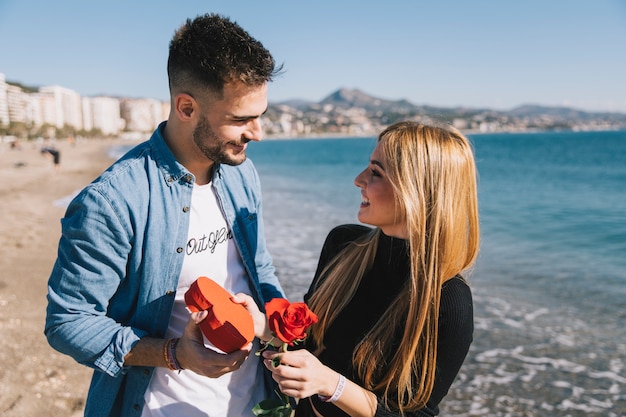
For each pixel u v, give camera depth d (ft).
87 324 4.79
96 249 4.73
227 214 5.81
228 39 4.59
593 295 21.91
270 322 4.52
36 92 476.13
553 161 136.26
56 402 11.77
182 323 5.54
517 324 18.57
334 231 6.50
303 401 5.85
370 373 5.09
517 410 12.93
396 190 5.06
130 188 4.97
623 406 13.01
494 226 41.22
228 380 5.73
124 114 554.05
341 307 5.50
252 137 5.10
